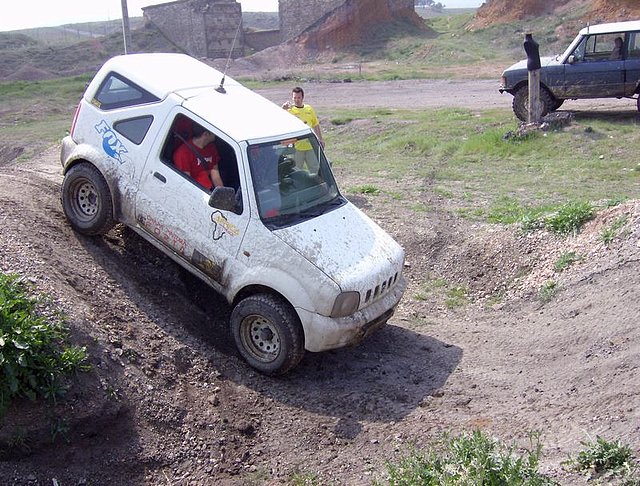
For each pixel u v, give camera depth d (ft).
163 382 19.93
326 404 21.07
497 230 33.06
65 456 17.03
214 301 25.95
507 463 15.31
